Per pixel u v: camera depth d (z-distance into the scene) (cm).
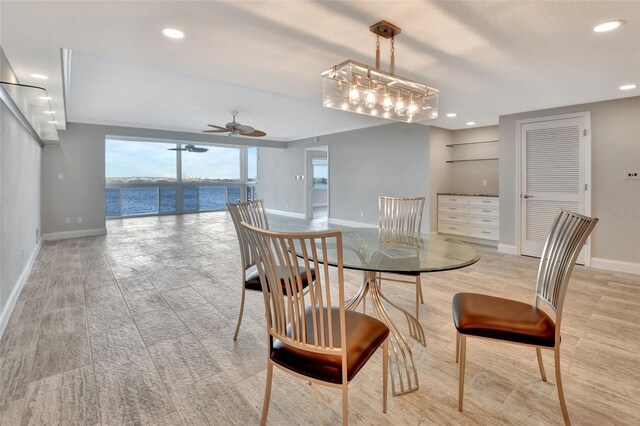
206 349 218
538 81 336
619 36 233
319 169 1280
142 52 260
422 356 212
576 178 436
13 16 197
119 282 355
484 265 434
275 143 956
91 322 256
